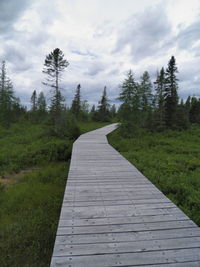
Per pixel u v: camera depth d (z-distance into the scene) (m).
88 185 3.68
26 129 21.56
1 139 14.59
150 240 1.98
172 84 19.59
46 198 4.49
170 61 19.55
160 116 19.77
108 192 3.33
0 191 5.00
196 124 24.95
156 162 7.57
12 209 3.98
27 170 7.50
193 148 11.35
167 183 5.06
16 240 2.88
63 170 7.09
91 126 30.77
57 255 1.74
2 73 23.53
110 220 2.38
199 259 1.73
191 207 3.90
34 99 41.66
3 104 22.61
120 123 19.52
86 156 6.46
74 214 2.52
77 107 39.47
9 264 2.44
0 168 7.33
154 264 1.66
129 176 4.28
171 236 2.06
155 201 2.98
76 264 1.63
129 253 1.78
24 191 4.88
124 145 12.51
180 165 7.05
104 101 43.56
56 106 16.48
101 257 1.73
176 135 17.16
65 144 10.28
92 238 2.01
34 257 2.52
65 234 2.07
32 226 3.29
